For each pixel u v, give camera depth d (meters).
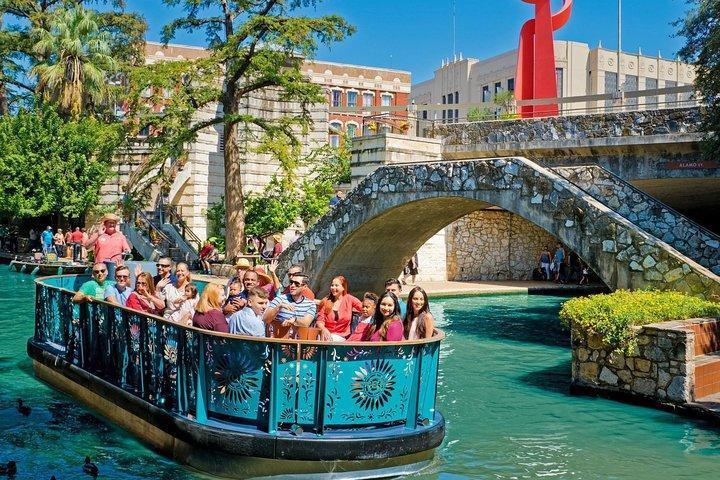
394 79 60.34
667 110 21.02
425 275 30.91
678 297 12.57
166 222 34.62
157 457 8.70
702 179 21.78
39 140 36.09
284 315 8.88
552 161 24.14
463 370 14.15
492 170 17.02
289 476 7.66
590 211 15.13
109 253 13.45
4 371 13.19
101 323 10.55
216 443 7.84
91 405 10.80
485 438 9.75
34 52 42.72
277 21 26.48
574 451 9.20
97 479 7.93
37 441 9.26
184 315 9.64
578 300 12.48
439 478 8.21
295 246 22.86
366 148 28.52
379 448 7.80
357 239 21.73
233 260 27.42
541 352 16.05
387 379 8.05
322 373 7.75
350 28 27.41
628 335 11.14
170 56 52.09
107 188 39.44
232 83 28.08
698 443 9.42
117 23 45.12
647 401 11.02
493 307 24.41
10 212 36.53
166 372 8.80
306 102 28.62
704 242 15.15
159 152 27.62
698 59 16.94
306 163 35.28
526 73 35.66
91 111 40.31
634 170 22.05
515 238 33.59
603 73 52.19
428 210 20.64
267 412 7.82
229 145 28.34
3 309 20.58
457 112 59.19
